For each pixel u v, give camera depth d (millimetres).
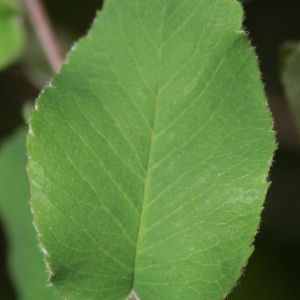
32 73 327
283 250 309
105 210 216
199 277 216
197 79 215
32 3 290
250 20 328
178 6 216
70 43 320
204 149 215
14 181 277
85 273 216
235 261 215
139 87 216
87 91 217
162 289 217
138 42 217
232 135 214
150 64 216
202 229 216
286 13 327
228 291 215
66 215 215
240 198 215
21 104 343
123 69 217
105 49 218
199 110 215
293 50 262
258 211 214
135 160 216
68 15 316
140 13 217
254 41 327
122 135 216
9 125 341
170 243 217
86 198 215
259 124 214
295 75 262
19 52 302
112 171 216
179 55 215
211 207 215
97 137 216
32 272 271
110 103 216
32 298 269
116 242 217
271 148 214
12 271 275
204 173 215
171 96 216
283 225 319
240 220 215
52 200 214
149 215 217
